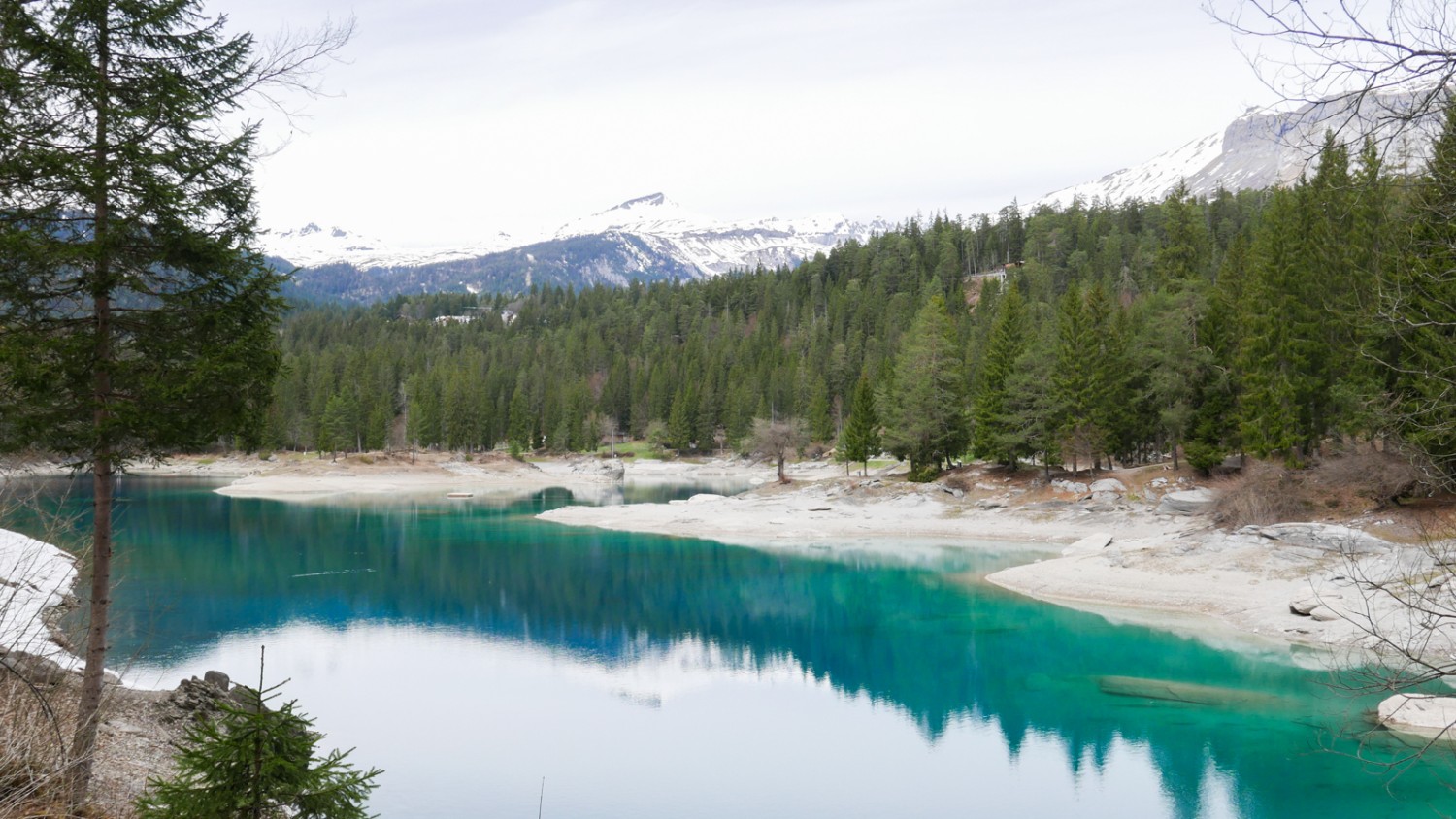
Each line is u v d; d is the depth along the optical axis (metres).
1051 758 23.08
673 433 143.75
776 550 59.22
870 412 83.25
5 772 11.02
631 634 37.88
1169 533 48.28
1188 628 35.88
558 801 20.70
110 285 11.78
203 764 8.31
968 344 122.06
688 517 73.12
